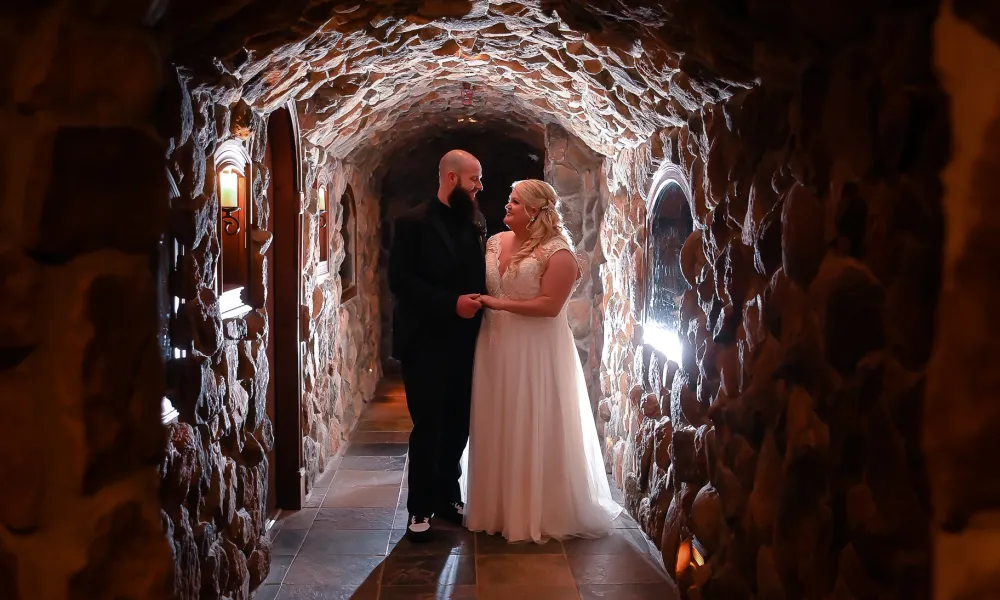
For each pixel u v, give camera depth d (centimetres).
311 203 363
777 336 165
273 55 206
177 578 154
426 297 299
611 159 405
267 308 332
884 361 121
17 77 111
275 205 325
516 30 251
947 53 105
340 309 457
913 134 110
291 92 262
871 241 124
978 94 103
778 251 166
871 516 126
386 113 410
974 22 102
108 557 119
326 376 408
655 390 308
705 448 221
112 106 117
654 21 181
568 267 306
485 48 284
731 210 200
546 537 314
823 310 142
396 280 304
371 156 536
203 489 187
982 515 108
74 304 115
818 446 146
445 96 419
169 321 178
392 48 264
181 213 174
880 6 115
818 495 147
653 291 313
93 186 115
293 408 338
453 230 310
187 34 147
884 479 122
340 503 353
